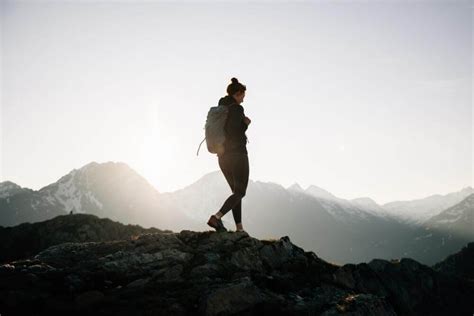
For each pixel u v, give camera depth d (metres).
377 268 84.19
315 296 9.30
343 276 10.87
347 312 8.22
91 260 9.90
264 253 10.70
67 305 7.69
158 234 11.19
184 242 10.93
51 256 10.53
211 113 10.69
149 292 8.47
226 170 10.96
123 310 7.62
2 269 9.09
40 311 7.47
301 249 11.82
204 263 9.72
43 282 8.60
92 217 76.81
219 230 11.00
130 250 10.28
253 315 8.10
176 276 9.31
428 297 83.00
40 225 73.06
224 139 10.55
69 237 70.31
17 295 7.75
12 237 68.38
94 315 7.43
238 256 10.21
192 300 8.23
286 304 8.52
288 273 10.39
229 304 8.12
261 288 9.02
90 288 8.59
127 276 9.25
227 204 10.79
